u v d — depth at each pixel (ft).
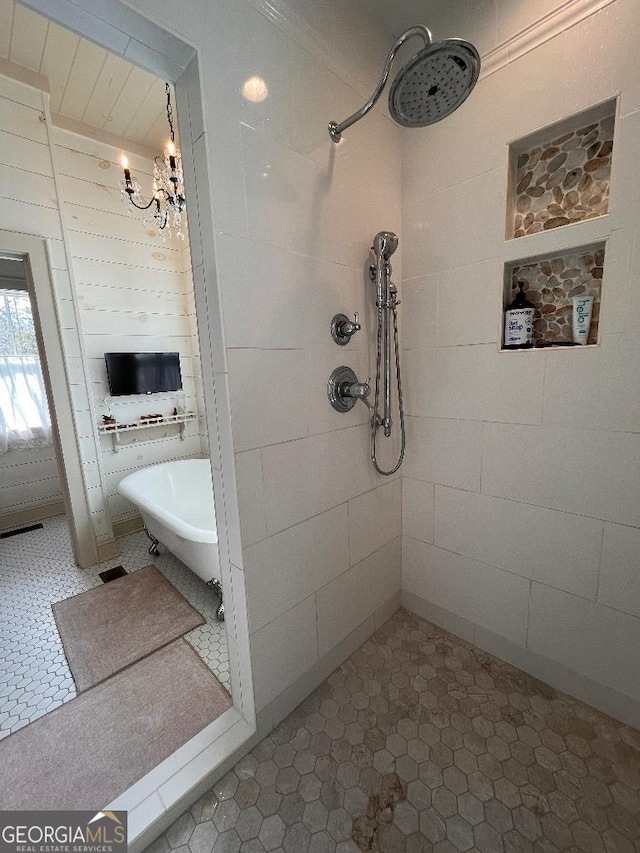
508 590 4.58
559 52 3.37
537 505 4.16
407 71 2.49
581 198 3.64
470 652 4.95
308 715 4.18
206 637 5.62
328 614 4.51
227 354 3.12
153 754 3.87
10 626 5.95
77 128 8.06
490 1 3.68
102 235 8.68
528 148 3.90
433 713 4.16
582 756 3.66
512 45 3.62
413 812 3.27
